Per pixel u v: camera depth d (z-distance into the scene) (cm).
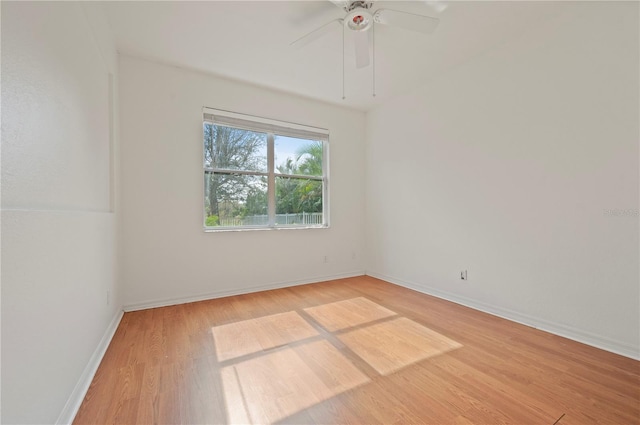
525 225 251
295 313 280
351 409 144
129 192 285
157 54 281
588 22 210
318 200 420
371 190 441
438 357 195
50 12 127
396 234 395
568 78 222
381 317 269
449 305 304
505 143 265
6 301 89
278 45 267
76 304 148
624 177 195
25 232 100
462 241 306
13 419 91
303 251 396
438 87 330
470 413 140
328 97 391
